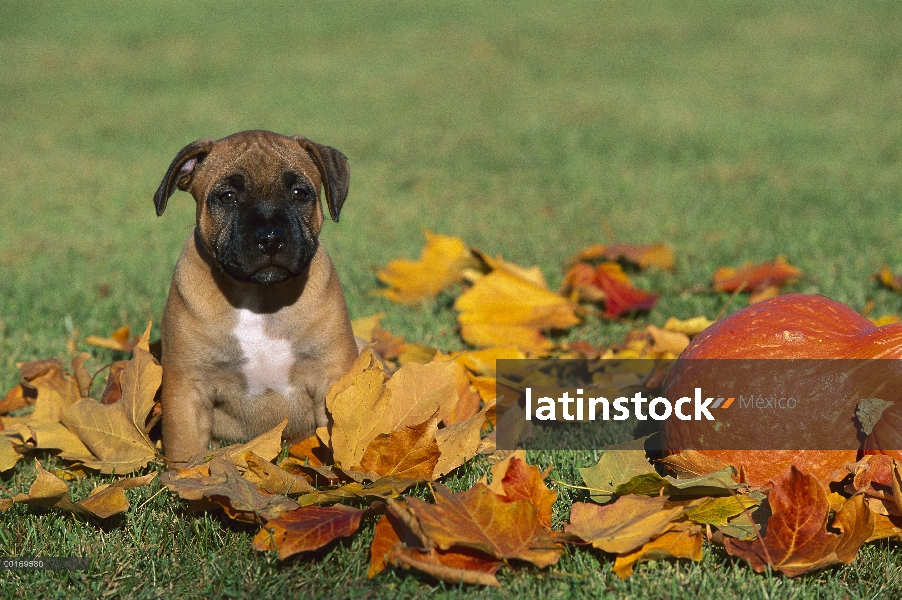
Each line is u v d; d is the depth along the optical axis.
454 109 17.66
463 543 3.22
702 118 16.28
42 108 18.12
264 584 3.37
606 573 3.41
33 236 9.81
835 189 11.09
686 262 8.24
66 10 31.38
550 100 18.28
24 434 4.45
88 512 3.76
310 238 4.35
